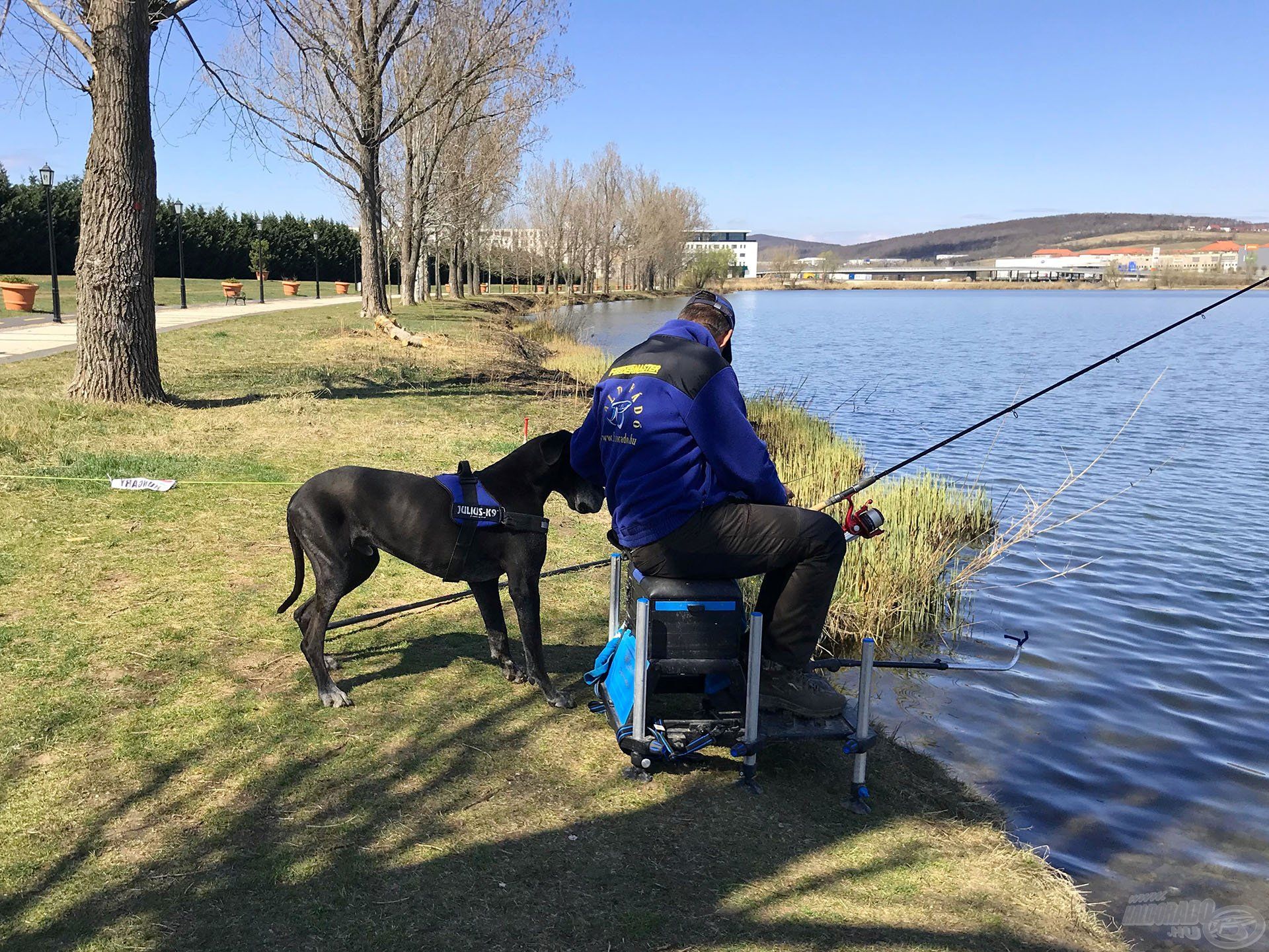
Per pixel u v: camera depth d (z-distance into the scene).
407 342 14.57
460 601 4.14
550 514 5.79
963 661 4.50
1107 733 3.76
